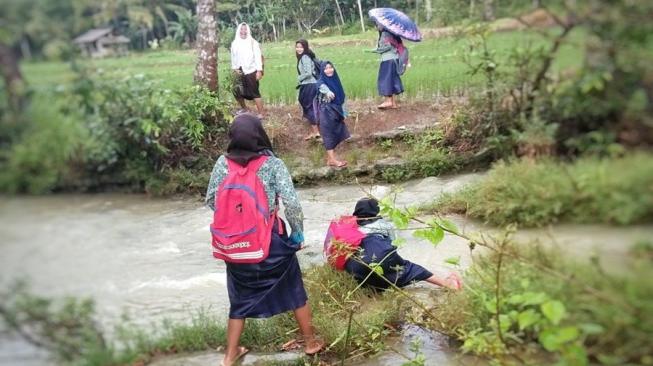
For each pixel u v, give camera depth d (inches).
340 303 150.6
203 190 220.8
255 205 120.5
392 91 286.0
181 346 125.6
